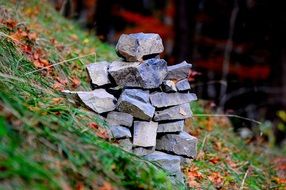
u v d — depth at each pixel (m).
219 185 3.79
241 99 10.95
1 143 2.25
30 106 2.88
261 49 12.37
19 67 3.62
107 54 6.42
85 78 4.33
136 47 3.33
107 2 11.75
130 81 3.30
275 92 10.78
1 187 2.00
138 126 3.28
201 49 12.74
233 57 12.49
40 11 7.08
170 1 14.27
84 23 10.20
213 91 10.87
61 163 2.42
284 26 11.38
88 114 3.26
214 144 5.16
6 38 3.78
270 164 6.05
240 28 12.27
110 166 2.65
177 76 3.47
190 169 3.70
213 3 12.95
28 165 2.16
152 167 2.95
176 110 3.37
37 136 2.50
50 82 3.77
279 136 9.84
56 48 4.76
